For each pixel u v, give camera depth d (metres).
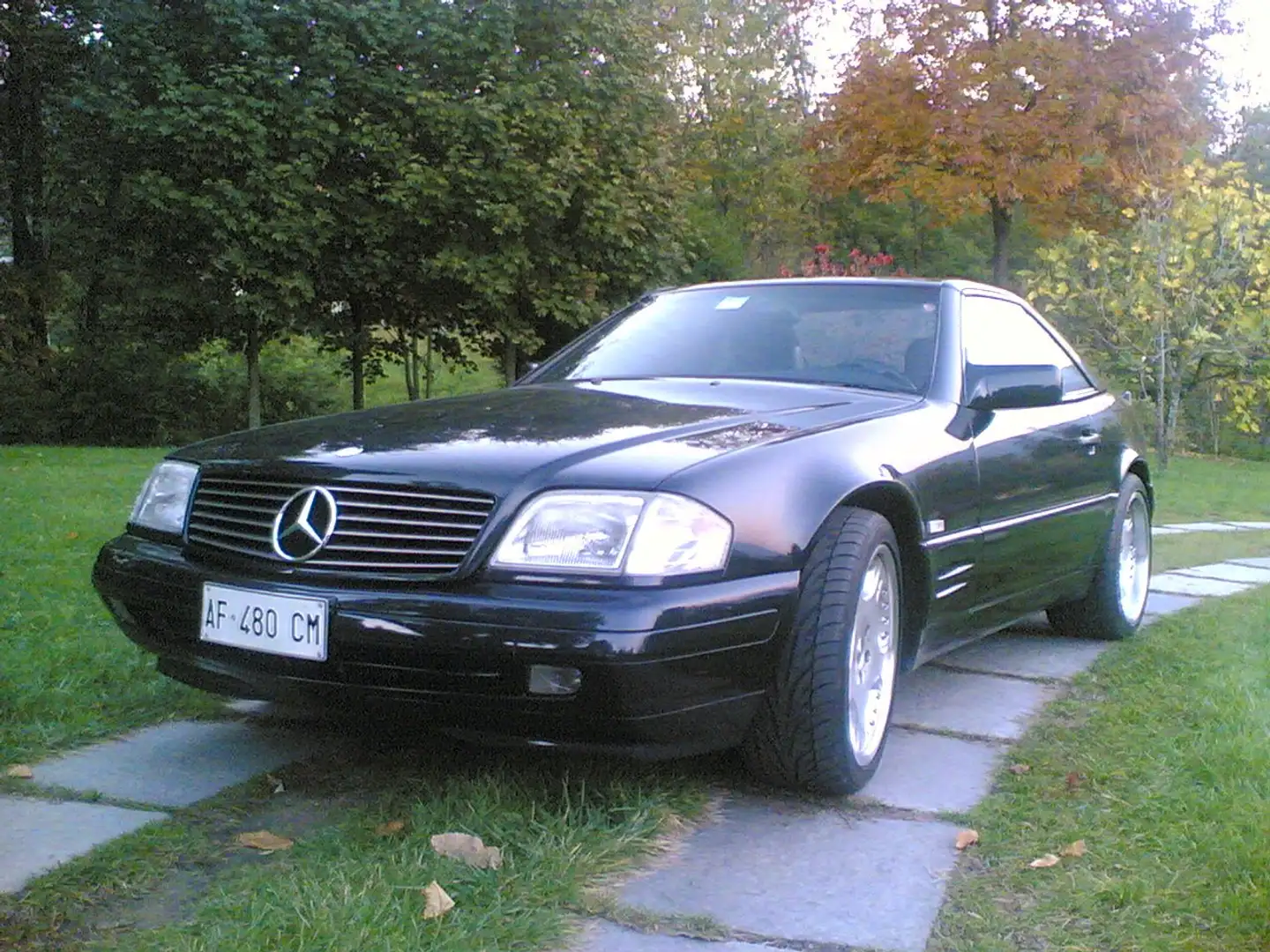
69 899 2.25
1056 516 4.20
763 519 2.67
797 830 2.73
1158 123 15.67
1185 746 3.27
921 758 3.30
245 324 15.95
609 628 2.41
